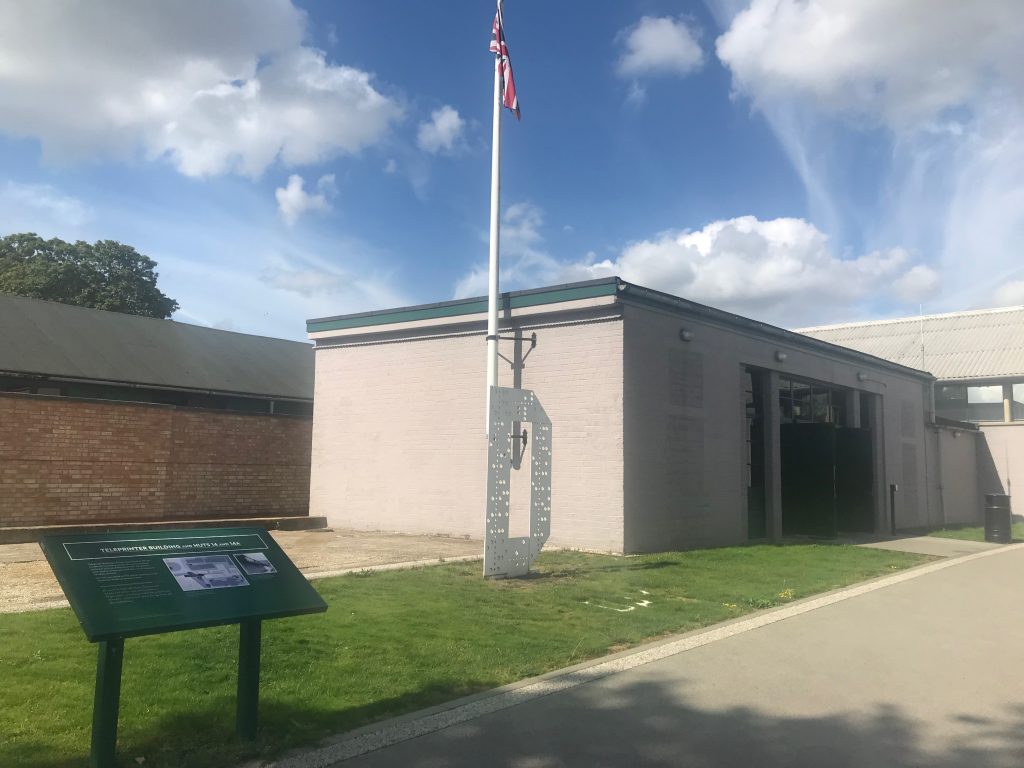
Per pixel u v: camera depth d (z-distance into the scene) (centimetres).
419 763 454
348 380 1744
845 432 2075
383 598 873
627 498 1318
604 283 1340
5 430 1476
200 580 453
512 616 815
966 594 1061
